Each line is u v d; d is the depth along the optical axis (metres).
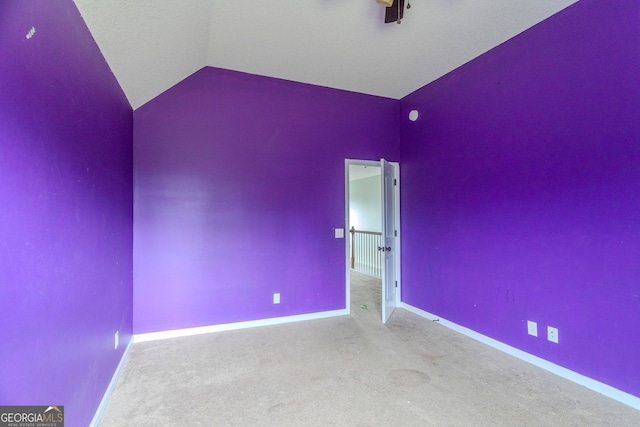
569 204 2.27
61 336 1.36
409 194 3.99
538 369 2.43
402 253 4.13
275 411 1.93
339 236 3.83
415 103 3.89
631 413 1.88
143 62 2.37
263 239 3.47
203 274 3.23
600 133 2.09
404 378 2.31
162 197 3.09
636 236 1.92
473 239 3.06
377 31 2.62
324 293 3.74
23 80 1.06
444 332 3.23
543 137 2.44
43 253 1.21
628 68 1.95
